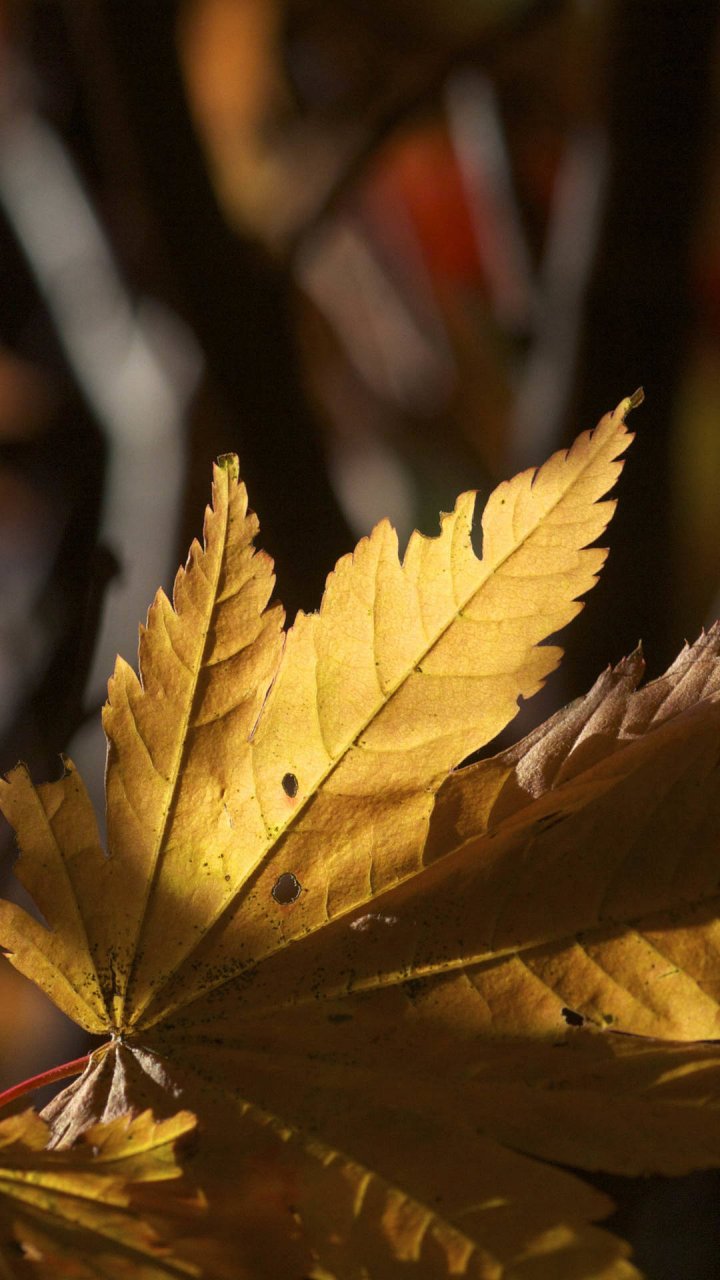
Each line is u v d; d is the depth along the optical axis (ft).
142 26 1.79
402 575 1.47
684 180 1.77
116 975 1.47
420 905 1.47
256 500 2.02
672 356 1.80
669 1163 1.41
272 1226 1.41
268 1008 1.46
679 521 1.84
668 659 1.78
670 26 1.74
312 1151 1.43
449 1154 1.42
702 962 1.44
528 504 1.46
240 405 2.02
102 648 1.78
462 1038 1.45
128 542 1.98
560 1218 1.41
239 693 1.48
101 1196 1.41
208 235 1.95
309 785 1.48
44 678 1.77
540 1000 1.45
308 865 1.48
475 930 1.46
